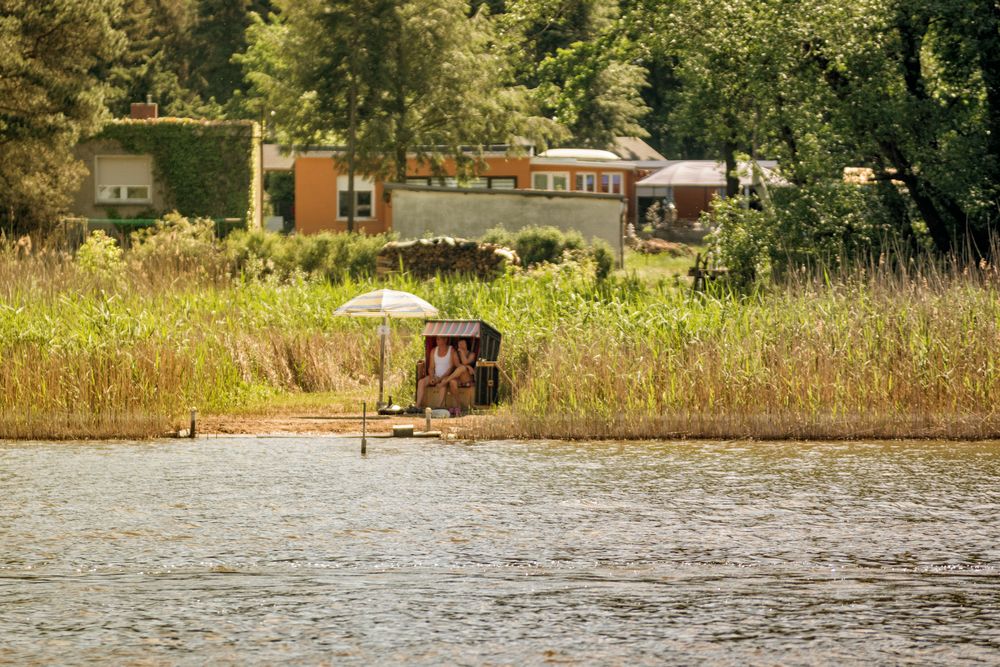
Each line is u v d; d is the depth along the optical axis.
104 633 23.25
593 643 22.66
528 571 27.44
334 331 68.81
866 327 55.00
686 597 25.50
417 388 57.44
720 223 84.69
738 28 83.88
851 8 80.88
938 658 21.80
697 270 86.69
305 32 141.38
